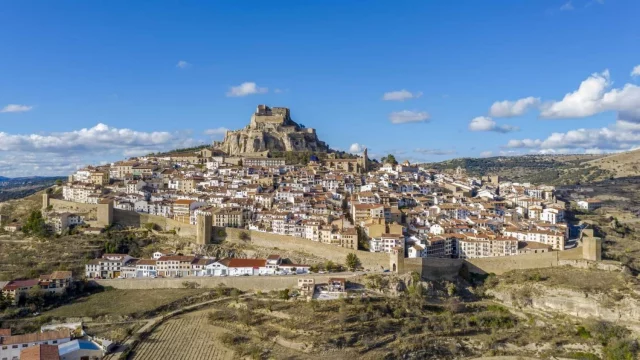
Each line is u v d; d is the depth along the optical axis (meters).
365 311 194.25
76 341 171.25
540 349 192.00
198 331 188.25
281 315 192.62
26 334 175.75
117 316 196.88
